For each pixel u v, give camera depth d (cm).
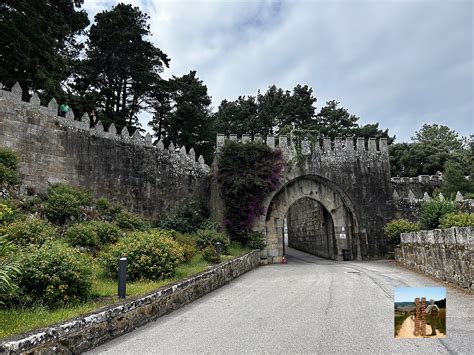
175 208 2189
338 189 2384
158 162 2145
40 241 1059
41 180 1587
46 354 479
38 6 2095
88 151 1805
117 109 3291
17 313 588
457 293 920
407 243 1639
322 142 2502
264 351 534
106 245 1310
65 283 686
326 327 654
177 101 3566
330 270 1609
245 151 2203
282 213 2323
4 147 1488
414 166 4069
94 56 3120
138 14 3288
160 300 786
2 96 1520
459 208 1916
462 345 532
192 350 548
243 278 1400
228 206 2134
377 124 4656
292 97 4706
